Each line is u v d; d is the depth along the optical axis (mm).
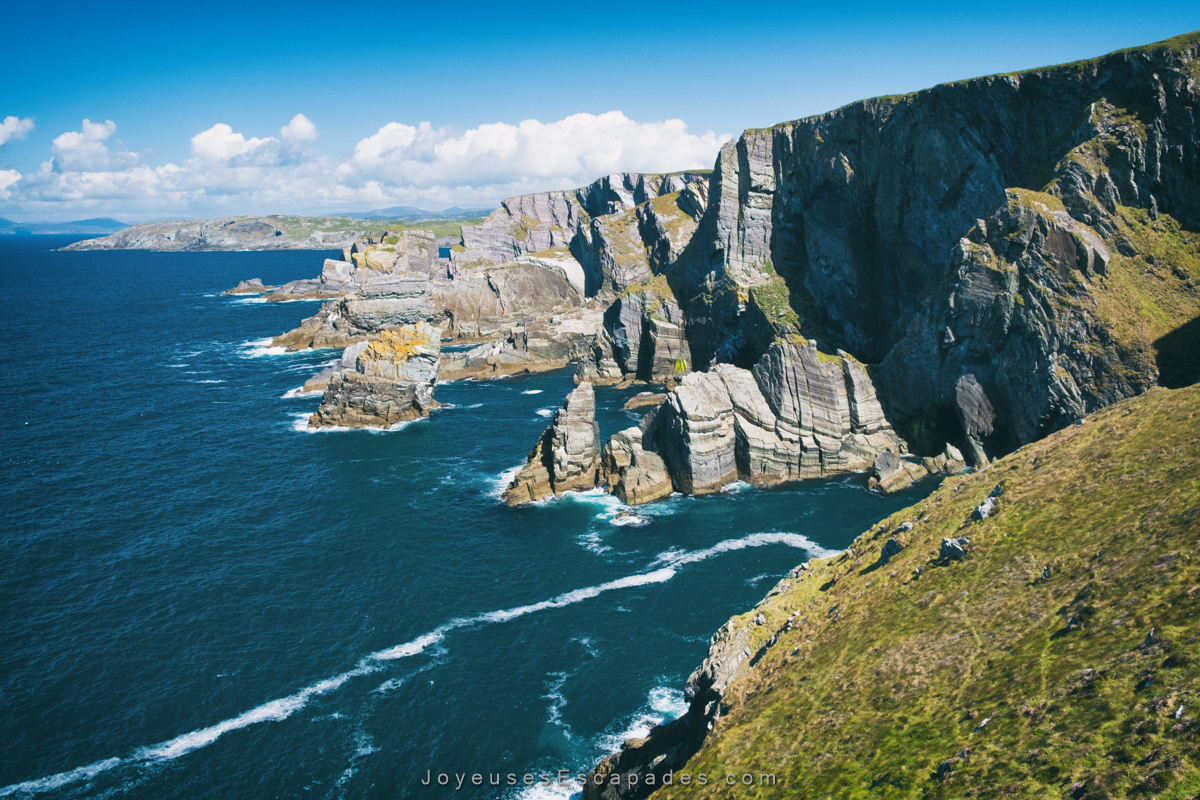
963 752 23141
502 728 46750
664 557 68562
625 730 46281
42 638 55719
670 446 86938
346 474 89562
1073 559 30188
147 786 42406
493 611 59812
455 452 97688
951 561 35750
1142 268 73250
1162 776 17906
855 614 36250
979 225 81250
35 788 42125
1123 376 69062
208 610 59688
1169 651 21797
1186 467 31062
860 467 88000
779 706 32062
